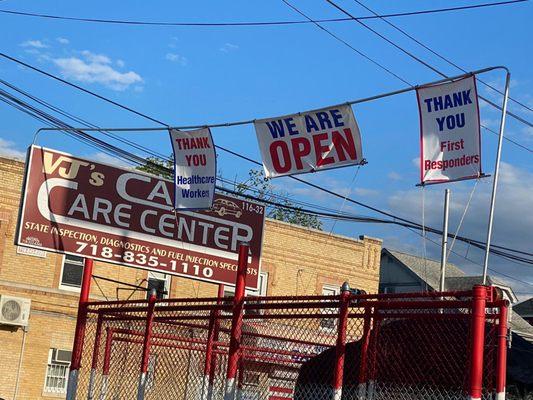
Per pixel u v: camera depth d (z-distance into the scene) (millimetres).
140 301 12477
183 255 16609
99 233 15578
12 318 25438
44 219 15039
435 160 9961
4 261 25891
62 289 26828
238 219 17516
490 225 10531
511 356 9539
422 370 8508
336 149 11086
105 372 13398
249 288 17422
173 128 13203
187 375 13461
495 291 7586
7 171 26109
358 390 8805
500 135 10297
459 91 9836
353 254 33781
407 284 47969
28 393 25922
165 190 16578
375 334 8570
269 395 12648
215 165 12883
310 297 9297
